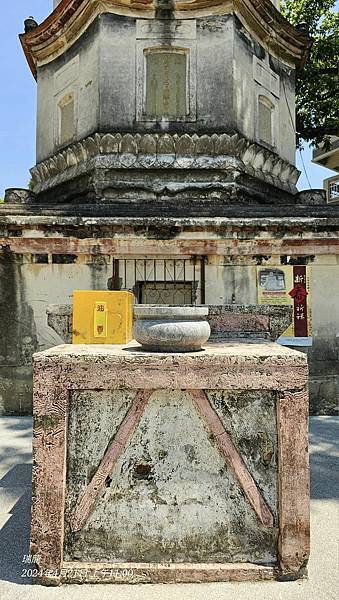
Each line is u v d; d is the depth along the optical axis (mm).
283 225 7801
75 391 3215
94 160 9086
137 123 9297
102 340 3938
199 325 3381
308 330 8070
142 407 3246
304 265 8125
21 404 8094
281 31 10430
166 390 3250
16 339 8086
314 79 14180
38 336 8062
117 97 9312
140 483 3215
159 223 7707
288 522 3100
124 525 3182
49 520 3090
